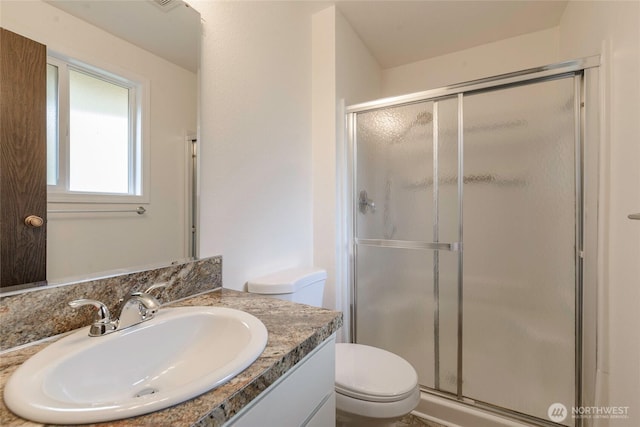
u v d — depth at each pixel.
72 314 0.73
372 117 1.79
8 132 0.66
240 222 1.25
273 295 1.24
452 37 2.01
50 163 0.73
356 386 1.09
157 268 0.92
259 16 1.36
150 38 0.94
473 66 2.14
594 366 1.25
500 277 1.50
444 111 1.60
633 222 0.98
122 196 0.87
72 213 0.76
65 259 0.75
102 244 0.82
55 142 0.74
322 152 1.74
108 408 0.43
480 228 1.53
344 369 1.21
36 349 0.64
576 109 1.30
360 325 1.83
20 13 0.68
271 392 0.60
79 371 0.60
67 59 0.76
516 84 1.41
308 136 1.73
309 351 0.71
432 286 1.65
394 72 2.41
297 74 1.62
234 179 1.23
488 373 1.52
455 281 1.59
